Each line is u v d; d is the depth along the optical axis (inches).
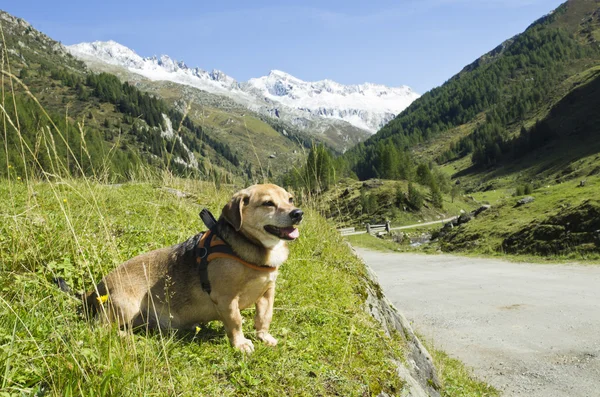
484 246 1389.0
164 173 434.0
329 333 196.5
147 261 180.7
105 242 229.0
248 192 171.9
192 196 453.4
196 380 139.7
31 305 166.4
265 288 176.4
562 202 1443.2
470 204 3934.5
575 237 1141.7
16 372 124.9
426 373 289.4
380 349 201.5
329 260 314.2
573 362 473.7
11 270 193.5
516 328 603.2
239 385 143.5
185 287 175.5
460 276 1026.1
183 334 177.2
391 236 2100.1
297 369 159.3
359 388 162.2
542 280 890.1
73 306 176.2
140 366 136.3
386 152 4365.2
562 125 6284.5
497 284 892.0
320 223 384.5
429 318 691.4
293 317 207.3
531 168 5644.7
